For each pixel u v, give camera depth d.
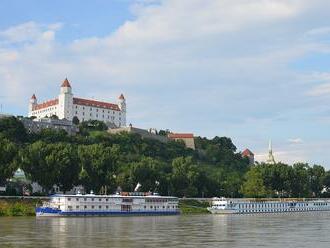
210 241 79.81
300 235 91.56
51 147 181.00
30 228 99.94
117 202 161.88
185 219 144.50
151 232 94.81
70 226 107.69
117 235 87.94
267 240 82.31
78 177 180.50
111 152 196.12
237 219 146.88
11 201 158.50
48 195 183.12
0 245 71.25
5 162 166.50
